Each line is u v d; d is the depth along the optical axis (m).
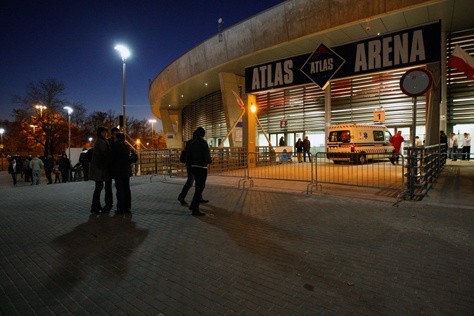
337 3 14.82
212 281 3.17
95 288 3.04
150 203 7.28
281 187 9.51
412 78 6.57
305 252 3.96
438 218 5.47
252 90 13.43
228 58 20.52
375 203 6.83
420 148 6.78
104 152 6.24
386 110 18.73
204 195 8.27
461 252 3.87
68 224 5.45
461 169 12.91
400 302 2.71
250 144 15.51
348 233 4.73
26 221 5.67
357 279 3.17
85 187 10.27
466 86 16.38
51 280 3.23
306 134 22.98
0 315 2.57
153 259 3.79
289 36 16.97
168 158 13.72
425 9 13.67
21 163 24.30
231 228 5.11
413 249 4.00
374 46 10.05
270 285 3.06
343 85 20.58
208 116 32.94
